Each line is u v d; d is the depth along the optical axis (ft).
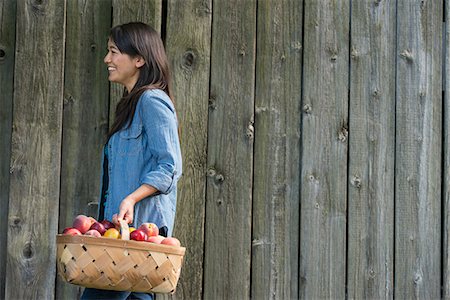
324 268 14.90
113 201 11.62
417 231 15.34
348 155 15.08
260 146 14.73
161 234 11.69
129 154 11.63
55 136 14.08
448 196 15.46
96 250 10.28
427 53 15.49
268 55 14.82
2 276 14.02
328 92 15.05
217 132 14.60
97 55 14.39
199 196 14.48
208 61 14.61
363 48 15.24
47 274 14.02
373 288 15.11
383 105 15.28
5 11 14.20
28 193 13.98
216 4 14.70
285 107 14.84
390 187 15.25
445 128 15.51
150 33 12.19
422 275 15.31
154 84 12.02
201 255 14.44
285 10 14.93
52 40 14.16
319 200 14.93
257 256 14.64
